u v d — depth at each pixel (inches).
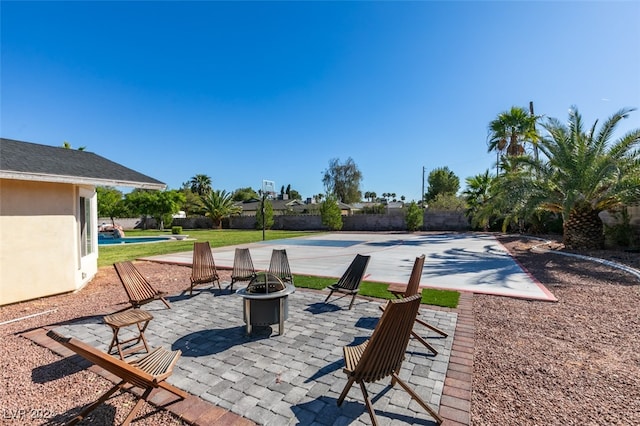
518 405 98.9
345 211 1619.1
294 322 180.7
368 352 86.3
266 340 155.5
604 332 159.9
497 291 242.8
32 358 138.5
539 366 124.9
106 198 1072.8
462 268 348.8
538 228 740.7
